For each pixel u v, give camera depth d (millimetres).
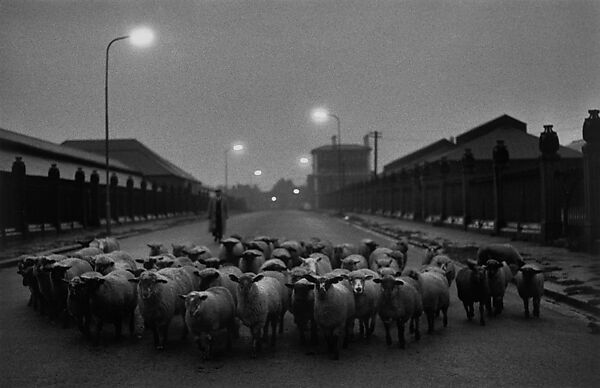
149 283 8422
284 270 11070
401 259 13812
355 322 10805
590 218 19109
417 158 81812
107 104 33188
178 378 7207
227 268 11094
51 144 54344
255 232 37719
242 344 9047
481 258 13359
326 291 8039
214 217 28969
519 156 47938
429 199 45375
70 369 7645
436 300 9578
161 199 63844
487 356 8109
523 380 7012
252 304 8281
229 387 6820
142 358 8195
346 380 7059
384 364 7762
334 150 141500
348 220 56000
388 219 56312
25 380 7172
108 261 11023
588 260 17156
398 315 8531
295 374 7328
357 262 12102
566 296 11922
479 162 48125
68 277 10508
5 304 12703
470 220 33875
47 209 31188
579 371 7363
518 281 10742
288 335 9680
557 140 22719
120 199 47438
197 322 7953
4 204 25953
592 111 19188
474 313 11289
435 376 7191
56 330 10086
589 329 9672
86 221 37188
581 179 20828
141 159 87500
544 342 8875
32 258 11664
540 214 24172
